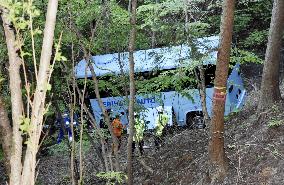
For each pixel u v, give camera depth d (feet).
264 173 40.04
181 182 47.67
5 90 29.40
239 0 83.92
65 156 66.69
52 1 13.64
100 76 65.51
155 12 50.90
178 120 75.25
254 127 48.96
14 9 14.29
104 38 49.90
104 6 44.83
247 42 90.17
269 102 49.47
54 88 45.24
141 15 55.72
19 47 14.57
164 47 55.01
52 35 13.79
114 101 73.10
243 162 42.91
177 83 56.29
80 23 45.60
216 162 42.34
